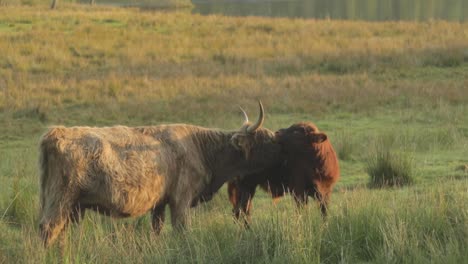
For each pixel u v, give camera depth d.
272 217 32.53
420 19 175.12
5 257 30.48
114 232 34.47
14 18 140.12
